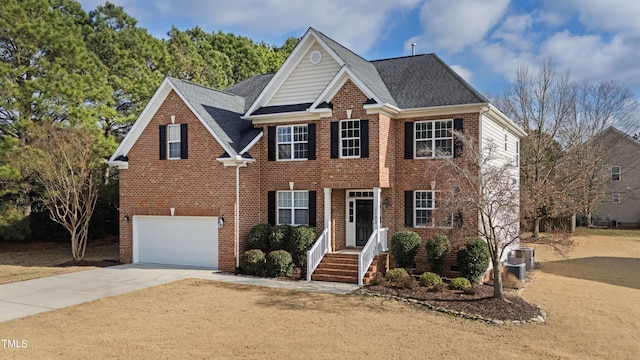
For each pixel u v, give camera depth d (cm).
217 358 1010
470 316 1366
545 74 4066
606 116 4375
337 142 2027
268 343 1112
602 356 1082
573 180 3797
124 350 1052
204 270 2103
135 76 3466
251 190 2200
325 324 1277
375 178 1941
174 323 1271
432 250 1836
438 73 2197
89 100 2978
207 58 4519
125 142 2339
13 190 2762
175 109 2228
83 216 2573
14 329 1209
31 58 2833
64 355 1015
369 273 1836
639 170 4603
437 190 1828
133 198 2339
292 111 2195
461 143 1906
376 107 1914
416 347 1105
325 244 2023
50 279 1905
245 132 2292
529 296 1712
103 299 1548
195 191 2173
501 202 1477
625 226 4625
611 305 1585
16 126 2709
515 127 2448
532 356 1066
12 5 2709
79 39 3067
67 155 2452
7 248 2975
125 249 2359
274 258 1934
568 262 2617
